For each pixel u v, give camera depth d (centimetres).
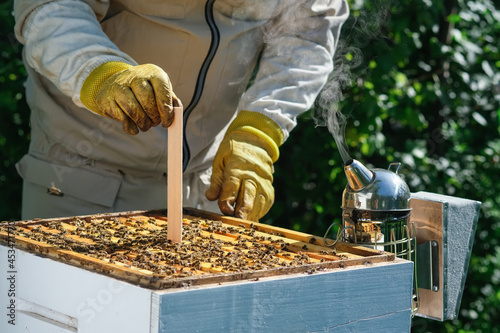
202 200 273
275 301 148
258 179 230
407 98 413
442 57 430
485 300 456
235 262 160
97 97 197
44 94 256
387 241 184
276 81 252
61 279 158
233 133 239
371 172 187
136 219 214
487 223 446
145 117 191
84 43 215
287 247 184
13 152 418
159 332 135
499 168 442
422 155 417
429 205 200
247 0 251
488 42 452
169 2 246
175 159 185
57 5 222
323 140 413
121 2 248
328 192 422
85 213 256
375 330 164
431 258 201
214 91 260
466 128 448
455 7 438
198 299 139
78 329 155
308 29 260
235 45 256
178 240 184
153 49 251
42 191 263
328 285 156
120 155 256
